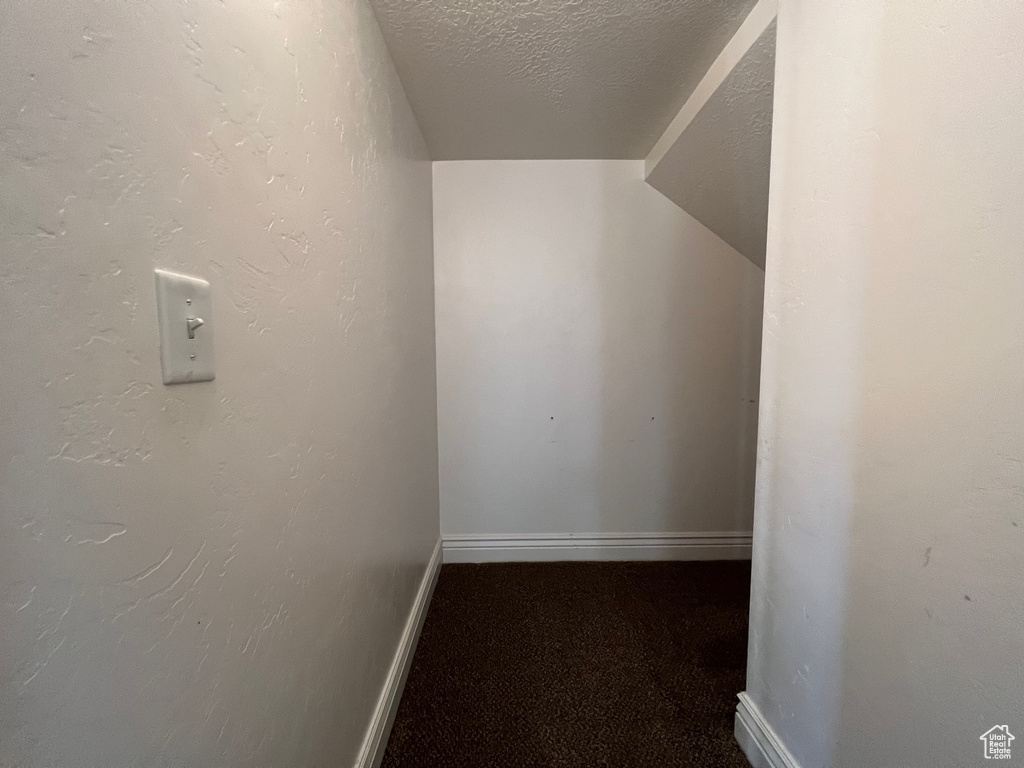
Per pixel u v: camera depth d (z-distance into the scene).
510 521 1.99
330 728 0.77
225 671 0.49
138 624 0.37
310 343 0.69
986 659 0.53
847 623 0.73
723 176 1.49
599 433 1.95
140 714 0.38
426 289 1.66
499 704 1.18
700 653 1.38
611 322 1.89
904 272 0.62
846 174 0.71
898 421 0.64
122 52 0.35
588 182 1.83
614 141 1.66
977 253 0.53
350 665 0.86
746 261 1.87
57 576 0.30
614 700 1.19
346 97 0.85
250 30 0.53
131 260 0.36
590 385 1.92
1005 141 0.49
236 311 0.50
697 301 1.89
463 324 1.88
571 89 1.32
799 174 0.82
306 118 0.68
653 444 1.96
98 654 0.34
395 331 1.20
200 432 0.45
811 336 0.80
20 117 0.28
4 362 0.27
